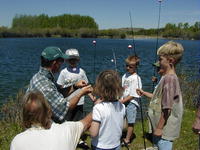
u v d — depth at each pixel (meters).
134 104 5.56
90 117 2.95
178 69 9.63
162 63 3.42
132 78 5.51
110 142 3.36
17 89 15.20
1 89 15.13
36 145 2.45
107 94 3.33
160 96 3.41
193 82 9.01
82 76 5.81
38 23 126.94
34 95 2.61
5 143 5.64
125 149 5.57
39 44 61.66
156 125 3.48
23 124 2.62
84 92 3.49
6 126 6.46
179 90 3.35
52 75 3.45
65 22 127.81
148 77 18.89
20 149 2.44
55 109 3.30
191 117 7.55
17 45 57.53
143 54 39.97
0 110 7.61
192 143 5.80
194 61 26.61
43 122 2.57
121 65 25.38
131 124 5.64
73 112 5.62
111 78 3.34
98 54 38.59
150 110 3.55
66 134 2.59
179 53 3.37
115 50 46.38
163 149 3.45
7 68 23.95
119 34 110.69
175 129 3.39
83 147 5.62
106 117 3.30
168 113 3.31
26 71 22.48
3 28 106.62
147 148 5.54
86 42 74.31
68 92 3.88
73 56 5.69
